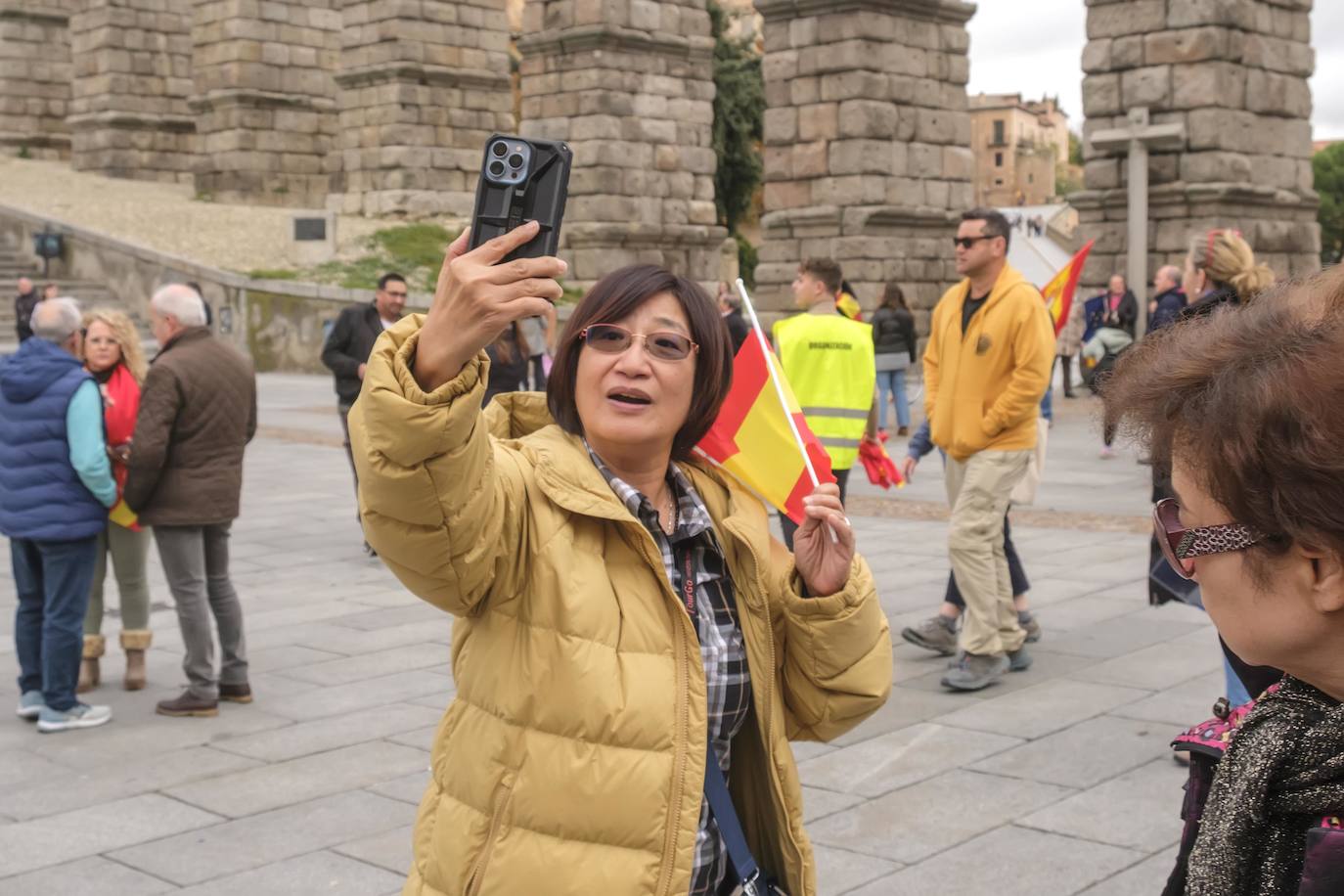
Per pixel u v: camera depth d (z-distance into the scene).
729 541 2.58
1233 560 1.40
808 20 27.58
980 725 6.20
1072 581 9.32
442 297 2.05
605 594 2.37
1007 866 4.64
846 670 2.58
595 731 2.29
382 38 37.78
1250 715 1.48
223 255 34.88
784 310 28.44
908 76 27.84
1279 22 21.81
